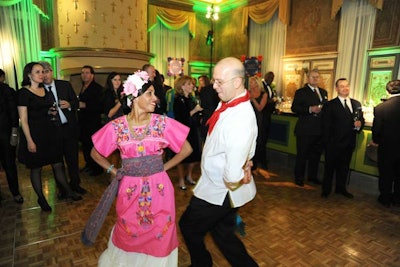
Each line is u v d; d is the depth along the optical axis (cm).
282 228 259
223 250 171
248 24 716
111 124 154
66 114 292
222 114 153
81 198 316
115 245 158
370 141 359
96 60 533
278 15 638
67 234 241
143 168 151
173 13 725
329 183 333
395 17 449
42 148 265
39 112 261
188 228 165
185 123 326
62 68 531
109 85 353
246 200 162
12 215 275
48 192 335
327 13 542
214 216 158
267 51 676
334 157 324
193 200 165
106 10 535
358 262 211
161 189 154
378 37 474
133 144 150
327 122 325
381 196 318
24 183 363
